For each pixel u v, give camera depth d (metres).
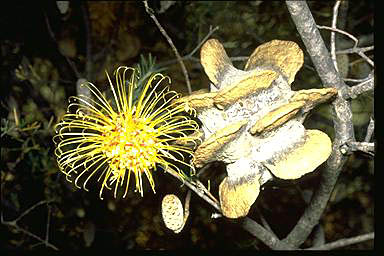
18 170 0.84
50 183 0.81
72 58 0.92
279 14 0.79
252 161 0.37
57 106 0.86
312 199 0.49
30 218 0.87
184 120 0.42
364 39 0.63
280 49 0.37
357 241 0.57
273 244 0.52
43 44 0.88
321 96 0.36
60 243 0.89
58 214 0.84
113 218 0.91
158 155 0.39
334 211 0.94
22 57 0.82
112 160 0.39
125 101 0.39
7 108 0.75
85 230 0.85
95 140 0.40
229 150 0.37
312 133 0.37
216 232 0.89
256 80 0.36
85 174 0.75
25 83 0.83
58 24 0.90
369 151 0.41
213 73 0.37
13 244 0.85
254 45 0.80
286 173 0.36
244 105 0.37
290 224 0.88
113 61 0.91
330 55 0.42
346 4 0.60
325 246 0.57
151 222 0.92
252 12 0.79
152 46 0.90
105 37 0.96
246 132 0.37
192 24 0.83
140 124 0.39
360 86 0.40
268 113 0.36
